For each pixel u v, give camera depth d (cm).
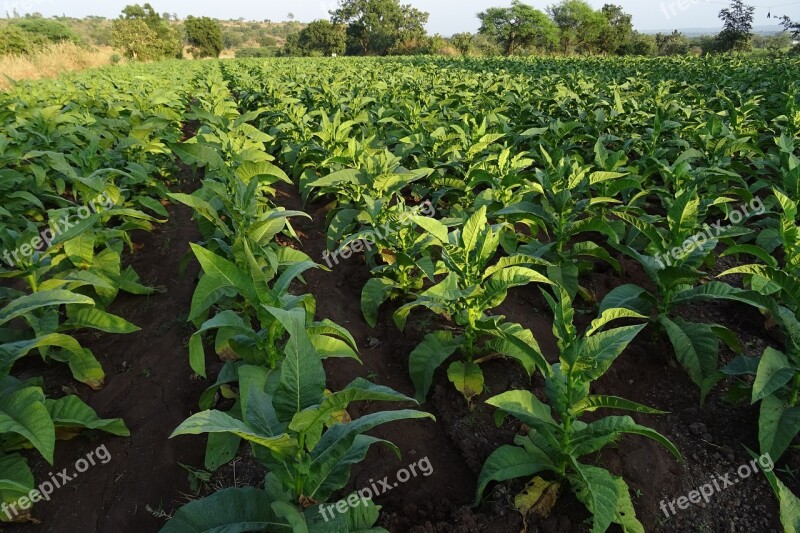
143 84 1504
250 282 289
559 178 513
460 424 341
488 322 321
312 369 216
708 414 361
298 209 765
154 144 733
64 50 2894
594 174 496
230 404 349
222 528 212
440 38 5919
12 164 698
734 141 692
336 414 326
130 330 386
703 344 366
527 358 349
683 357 365
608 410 362
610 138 784
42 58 2531
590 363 248
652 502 296
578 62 2606
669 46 5431
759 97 1158
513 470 273
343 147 723
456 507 287
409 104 1010
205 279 285
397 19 6594
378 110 1000
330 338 305
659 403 374
